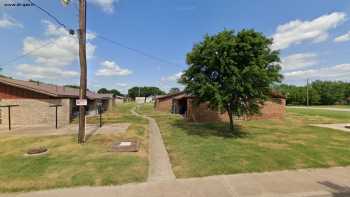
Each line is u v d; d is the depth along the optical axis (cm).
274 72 1212
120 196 512
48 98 1894
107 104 4325
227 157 830
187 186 570
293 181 602
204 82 1251
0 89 1850
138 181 600
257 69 1134
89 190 545
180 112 3108
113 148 942
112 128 1586
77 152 891
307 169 702
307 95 6988
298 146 1033
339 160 793
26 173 647
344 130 1573
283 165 735
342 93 7500
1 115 1841
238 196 511
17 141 1116
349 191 541
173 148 997
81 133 1064
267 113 2327
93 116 2695
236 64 1207
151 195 518
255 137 1288
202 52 1267
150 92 12219
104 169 683
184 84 1387
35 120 1867
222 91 1220
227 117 2191
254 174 655
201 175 646
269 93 1328
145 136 1306
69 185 570
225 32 1264
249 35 1219
